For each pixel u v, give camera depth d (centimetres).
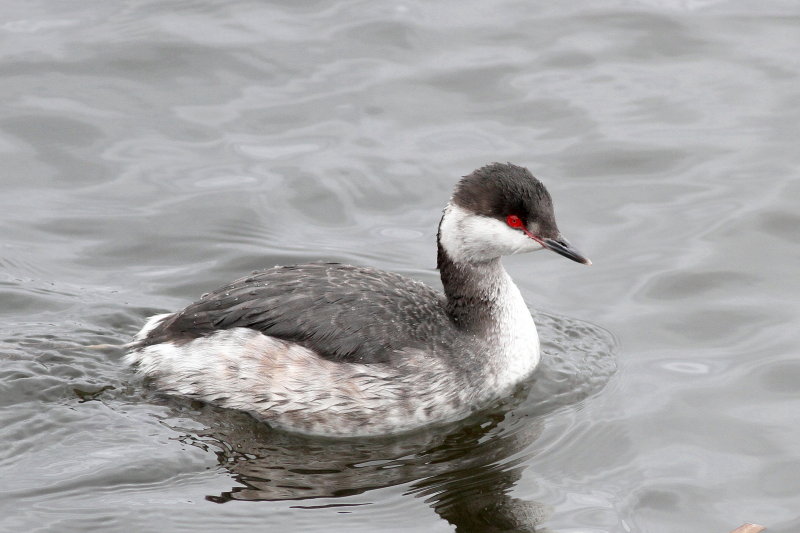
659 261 1560
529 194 1305
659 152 1761
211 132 1806
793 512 1128
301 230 1634
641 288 1516
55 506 1120
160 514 1115
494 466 1211
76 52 1948
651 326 1450
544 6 2106
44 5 2084
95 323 1428
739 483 1173
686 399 1311
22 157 1744
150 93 1880
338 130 1816
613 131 1803
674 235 1606
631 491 1166
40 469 1173
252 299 1284
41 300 1468
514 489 1170
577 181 1716
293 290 1288
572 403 1317
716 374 1354
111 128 1806
